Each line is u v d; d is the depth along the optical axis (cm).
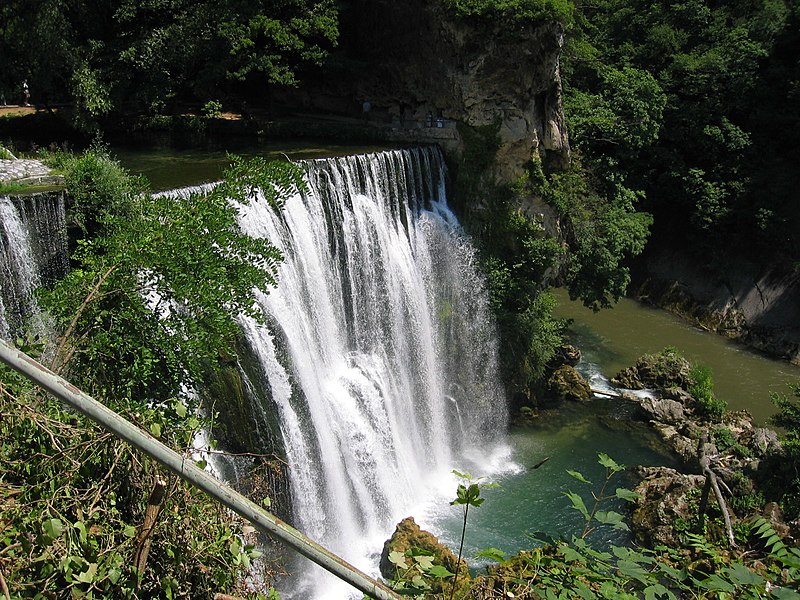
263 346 2161
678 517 2356
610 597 671
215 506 897
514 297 3216
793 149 4322
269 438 2133
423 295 3022
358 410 2569
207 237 1377
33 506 798
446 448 3011
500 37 3025
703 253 4388
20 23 2928
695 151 4409
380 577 2188
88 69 3066
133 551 812
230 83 3588
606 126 3709
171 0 3441
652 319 4259
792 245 4097
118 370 1291
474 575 2186
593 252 3372
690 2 4753
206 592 875
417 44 3275
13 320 1819
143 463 858
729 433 2888
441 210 3256
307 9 3459
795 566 640
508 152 3200
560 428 3103
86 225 2000
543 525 2481
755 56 4406
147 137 3394
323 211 2545
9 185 2053
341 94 3706
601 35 4944
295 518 2225
